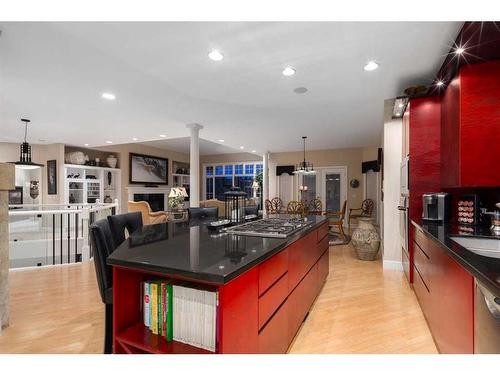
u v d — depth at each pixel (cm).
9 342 199
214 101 383
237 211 283
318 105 403
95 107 410
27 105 399
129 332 131
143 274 143
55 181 736
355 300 279
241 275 121
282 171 948
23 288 301
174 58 257
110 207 495
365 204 790
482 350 121
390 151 379
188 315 121
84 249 410
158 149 1013
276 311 158
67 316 238
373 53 245
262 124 529
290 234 189
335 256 468
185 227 237
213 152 1149
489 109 211
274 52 245
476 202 249
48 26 204
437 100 303
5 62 264
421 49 236
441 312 179
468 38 196
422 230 227
